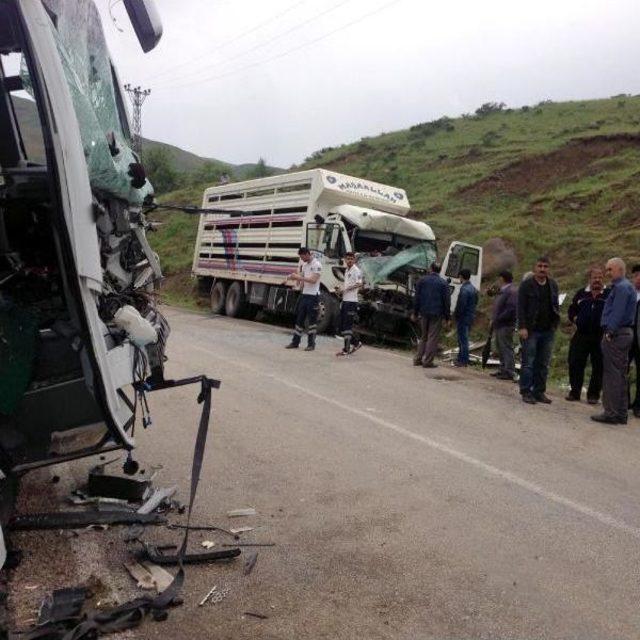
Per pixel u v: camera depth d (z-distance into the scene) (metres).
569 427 7.80
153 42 4.32
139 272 4.98
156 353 4.31
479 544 4.40
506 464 6.12
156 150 54.28
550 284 9.05
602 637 3.39
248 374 9.50
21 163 3.95
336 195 15.73
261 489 5.17
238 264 18.66
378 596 3.68
